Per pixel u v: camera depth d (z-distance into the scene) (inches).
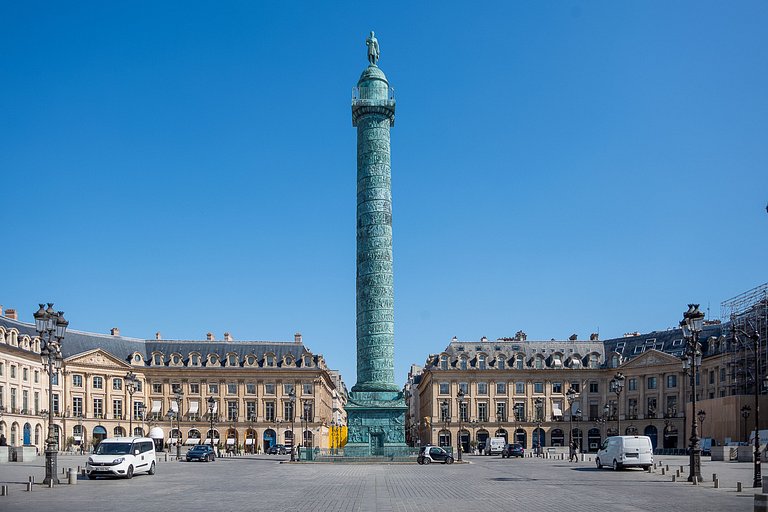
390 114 3048.7
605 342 4926.2
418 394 6481.3
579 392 4702.3
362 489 1348.4
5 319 3779.5
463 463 2578.7
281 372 4665.4
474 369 4682.6
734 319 3708.2
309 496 1200.2
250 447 4562.0
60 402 4165.8
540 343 4869.6
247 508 1013.2
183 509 1000.2
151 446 1806.1
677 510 979.3
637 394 4542.3
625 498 1154.0
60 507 1024.9
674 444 4311.0
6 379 3558.1
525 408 4687.5
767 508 684.1
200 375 4640.8
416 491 1301.7
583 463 2591.0
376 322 2898.6
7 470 1959.9
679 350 4439.0
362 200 2994.6
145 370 4603.8
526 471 2010.3
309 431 4626.0
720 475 1717.5
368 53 3137.3
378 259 2933.1
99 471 1608.0
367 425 2851.9
